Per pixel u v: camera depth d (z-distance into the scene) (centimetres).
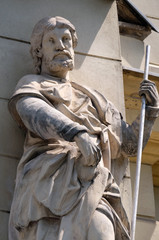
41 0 833
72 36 760
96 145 683
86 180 680
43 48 755
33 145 717
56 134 680
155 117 757
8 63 789
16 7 820
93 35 832
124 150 751
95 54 821
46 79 744
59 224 674
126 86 870
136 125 754
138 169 724
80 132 674
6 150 750
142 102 754
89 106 742
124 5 895
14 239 695
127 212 749
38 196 677
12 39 802
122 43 908
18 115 739
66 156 695
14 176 741
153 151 904
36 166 693
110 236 661
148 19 918
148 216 875
